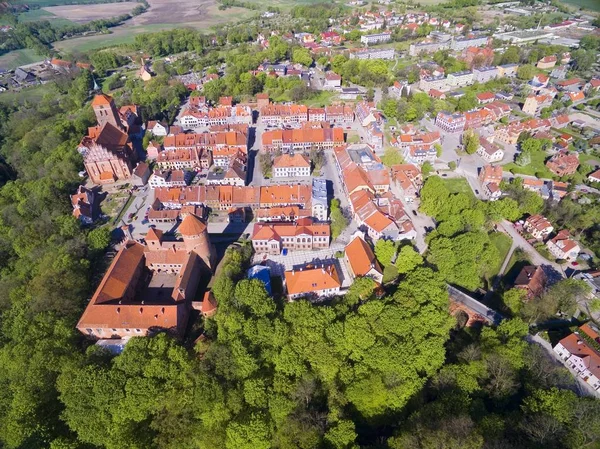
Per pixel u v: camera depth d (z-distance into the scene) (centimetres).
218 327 12125
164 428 10312
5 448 10306
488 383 11056
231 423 9944
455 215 16888
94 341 12875
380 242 15325
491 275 15962
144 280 15262
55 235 17050
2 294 14875
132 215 19275
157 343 11300
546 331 13062
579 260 16338
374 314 12031
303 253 16500
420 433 9494
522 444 9569
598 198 19725
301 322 11750
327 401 10788
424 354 11150
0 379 11619
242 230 17862
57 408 11394
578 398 10269
